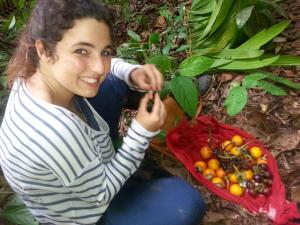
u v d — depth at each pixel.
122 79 0.90
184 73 1.19
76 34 0.58
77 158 0.62
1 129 0.65
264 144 1.05
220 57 1.24
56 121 0.60
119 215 0.77
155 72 0.85
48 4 0.58
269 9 1.37
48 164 0.61
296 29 1.35
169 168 1.03
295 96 1.16
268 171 0.95
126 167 0.70
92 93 0.63
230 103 1.05
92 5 0.59
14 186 0.68
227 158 0.98
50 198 0.67
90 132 0.68
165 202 0.77
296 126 1.08
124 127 1.16
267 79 1.19
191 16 1.36
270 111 1.12
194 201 0.78
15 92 0.65
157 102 0.70
